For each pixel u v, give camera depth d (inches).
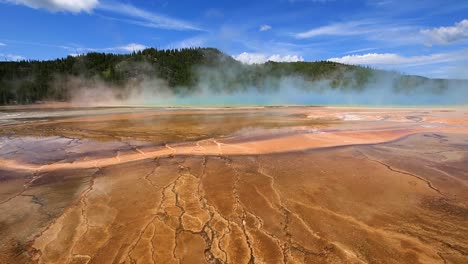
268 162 224.2
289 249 111.8
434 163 218.2
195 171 203.0
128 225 129.0
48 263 104.0
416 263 103.7
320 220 134.0
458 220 133.5
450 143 282.0
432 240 117.6
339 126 388.5
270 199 156.4
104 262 104.0
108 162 227.1
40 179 190.2
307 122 433.4
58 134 356.2
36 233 123.9
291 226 128.5
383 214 139.6
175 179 187.2
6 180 189.0
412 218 135.6
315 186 174.7
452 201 153.3
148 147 275.7
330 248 112.4
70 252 110.1
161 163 222.7
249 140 303.1
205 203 151.3
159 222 131.6
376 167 210.1
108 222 132.1
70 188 174.1
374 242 116.3
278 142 291.7
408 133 332.2
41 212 143.2
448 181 181.6
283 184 177.9
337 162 223.1
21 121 498.6
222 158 235.1
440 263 103.5
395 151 254.1
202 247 112.7
